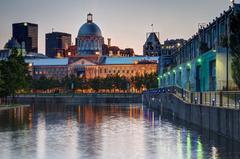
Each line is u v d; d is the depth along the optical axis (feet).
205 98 222.69
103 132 208.54
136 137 186.60
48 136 190.80
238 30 217.36
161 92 410.72
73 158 132.98
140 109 475.31
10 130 219.20
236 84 226.58
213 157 131.64
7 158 132.98
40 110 458.91
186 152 142.31
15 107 508.53
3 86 497.87
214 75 286.46
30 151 146.30
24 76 539.70
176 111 313.32
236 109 158.81
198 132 203.31
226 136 174.40
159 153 141.38
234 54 219.61
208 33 333.83
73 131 213.66
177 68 465.47
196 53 377.71
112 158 133.08
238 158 129.70
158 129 222.07
